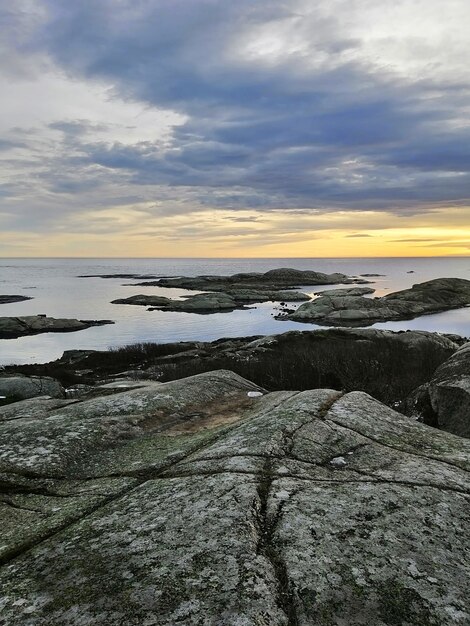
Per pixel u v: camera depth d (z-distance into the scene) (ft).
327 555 8.95
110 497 12.38
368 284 530.68
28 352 160.04
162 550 9.23
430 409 34.19
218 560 8.74
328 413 17.22
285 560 8.78
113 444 16.72
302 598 7.82
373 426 16.33
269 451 13.74
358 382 63.87
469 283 305.73
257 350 112.57
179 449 15.30
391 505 10.85
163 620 7.32
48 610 7.80
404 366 75.00
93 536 10.16
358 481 12.14
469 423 29.35
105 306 307.78
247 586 7.97
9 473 14.39
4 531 11.23
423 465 13.26
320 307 238.89
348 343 116.16
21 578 8.86
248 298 339.77
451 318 225.35
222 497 11.18
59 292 436.35
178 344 141.59
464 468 13.29
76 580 8.57
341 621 7.38
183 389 22.94
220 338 166.30
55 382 67.15
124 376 95.09
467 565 8.87
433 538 9.66
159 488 12.27
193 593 7.88
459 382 31.22
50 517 11.61
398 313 238.27
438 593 8.04
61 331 204.74
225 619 7.27
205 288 449.06
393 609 7.64
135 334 195.11
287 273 563.07
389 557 8.95
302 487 11.68
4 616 7.72
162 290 452.35
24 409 21.22
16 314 263.49
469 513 10.69
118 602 7.81
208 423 19.24
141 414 19.44
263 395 23.57
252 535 9.55
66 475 14.38
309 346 112.68
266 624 7.20
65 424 17.99
